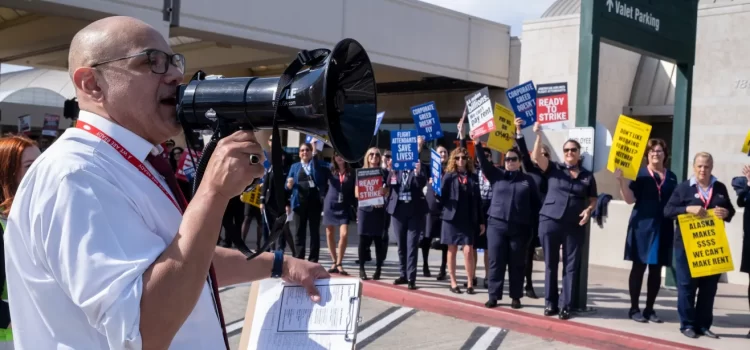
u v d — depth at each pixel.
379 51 15.03
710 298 6.91
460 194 8.80
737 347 6.55
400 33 15.43
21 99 32.91
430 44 16.09
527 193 7.88
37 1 10.05
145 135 1.57
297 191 10.30
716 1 16.97
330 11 14.05
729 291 9.57
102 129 1.50
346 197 10.02
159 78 1.52
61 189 1.34
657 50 8.90
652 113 16.88
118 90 1.49
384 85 19.86
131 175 1.48
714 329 7.26
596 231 11.52
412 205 9.16
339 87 1.52
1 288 2.40
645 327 7.27
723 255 6.68
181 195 1.67
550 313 7.65
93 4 10.46
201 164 1.46
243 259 1.95
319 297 1.94
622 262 11.17
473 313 8.06
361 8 14.66
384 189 9.57
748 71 14.13
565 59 15.84
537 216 8.27
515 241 7.95
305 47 13.68
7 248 1.44
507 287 9.49
